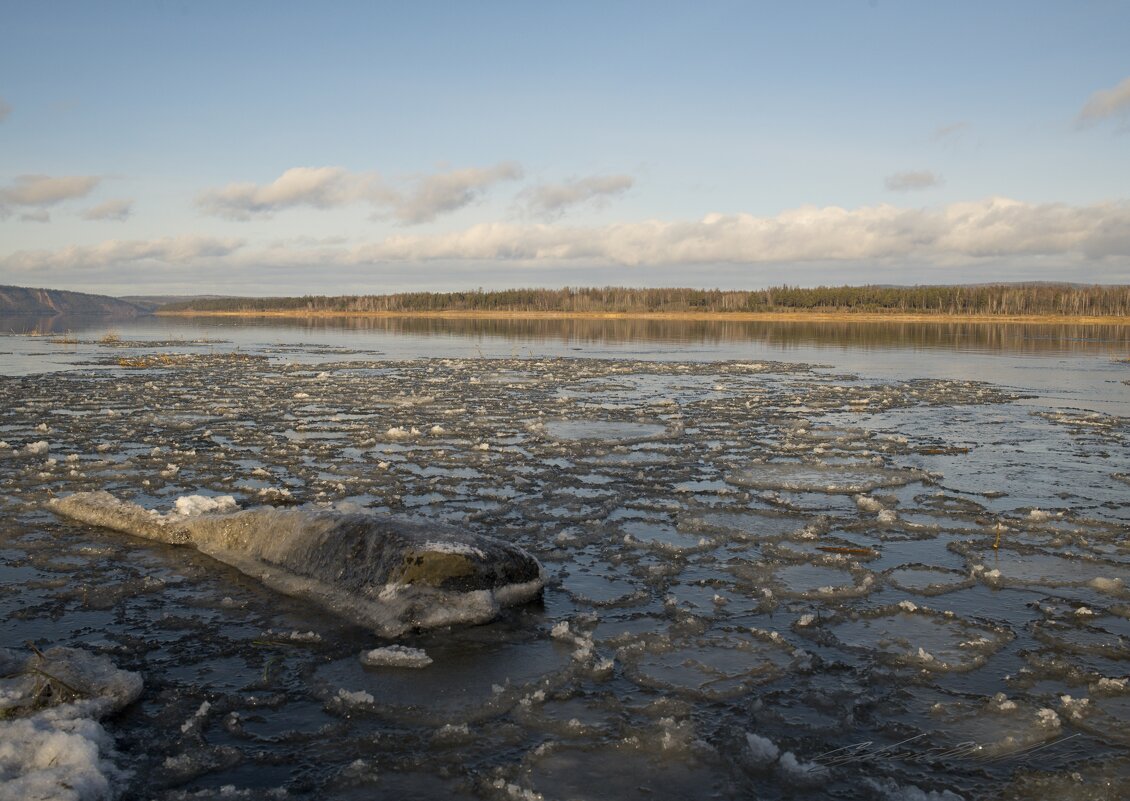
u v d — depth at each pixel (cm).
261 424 1595
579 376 2675
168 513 848
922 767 456
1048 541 853
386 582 641
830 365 3164
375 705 513
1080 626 643
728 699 528
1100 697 534
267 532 755
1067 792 436
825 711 514
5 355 3509
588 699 525
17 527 862
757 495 1037
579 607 671
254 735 481
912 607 671
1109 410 1864
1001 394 2166
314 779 441
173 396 2031
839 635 625
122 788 428
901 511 968
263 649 588
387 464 1188
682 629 629
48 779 411
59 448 1310
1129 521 928
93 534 845
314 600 667
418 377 2594
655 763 459
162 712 503
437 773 447
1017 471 1191
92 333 6053
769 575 751
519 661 574
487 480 1105
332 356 3634
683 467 1204
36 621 632
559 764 457
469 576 645
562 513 942
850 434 1504
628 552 807
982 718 507
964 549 824
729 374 2784
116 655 577
